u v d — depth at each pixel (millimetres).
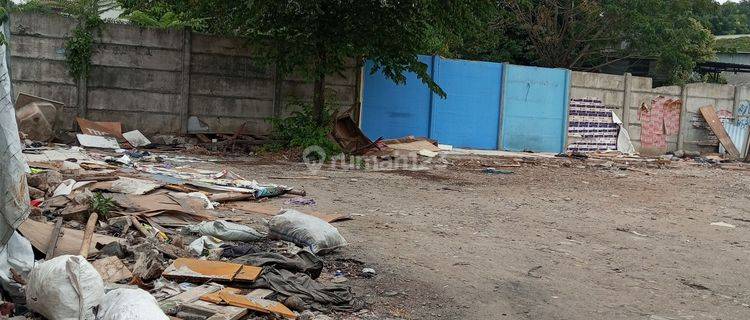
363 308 5461
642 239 8680
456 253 7352
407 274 6441
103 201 7359
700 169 18609
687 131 23578
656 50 31516
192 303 4922
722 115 23828
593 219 9930
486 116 20938
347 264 6691
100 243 6062
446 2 15930
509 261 7164
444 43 22484
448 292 5996
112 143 15188
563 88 21688
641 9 30594
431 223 8898
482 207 10430
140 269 5430
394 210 9688
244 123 17688
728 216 10828
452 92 20453
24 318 4375
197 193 9062
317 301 5379
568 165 17812
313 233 6918
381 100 19516
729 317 5746
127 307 3996
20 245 5367
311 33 15938
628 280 6715
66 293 4184
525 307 5738
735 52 41688
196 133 17328
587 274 6848
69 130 16312
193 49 17125
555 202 11352
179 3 16625
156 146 16141
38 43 15977
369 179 12859
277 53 16297
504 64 20891
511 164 17281
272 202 9680
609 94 22422
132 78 16703
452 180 13562
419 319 5305
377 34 16188
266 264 5891
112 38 16453
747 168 19625
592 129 22250
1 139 5031
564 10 31719
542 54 32375
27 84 16000
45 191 8359
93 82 16438
